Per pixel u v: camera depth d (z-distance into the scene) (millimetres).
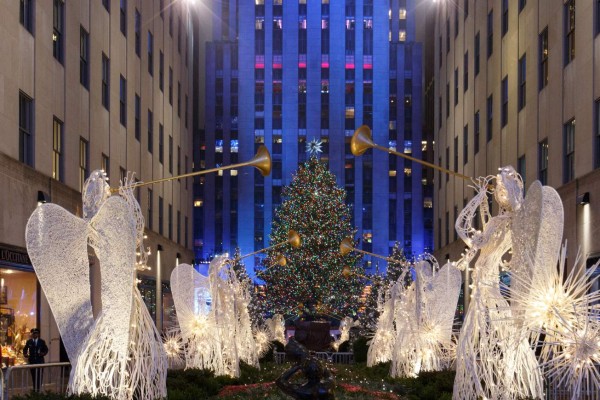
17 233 18375
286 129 73750
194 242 74438
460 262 10086
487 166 33781
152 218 35875
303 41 74688
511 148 29484
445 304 15828
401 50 75000
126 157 30750
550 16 24422
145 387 10141
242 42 74750
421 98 74750
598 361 7340
